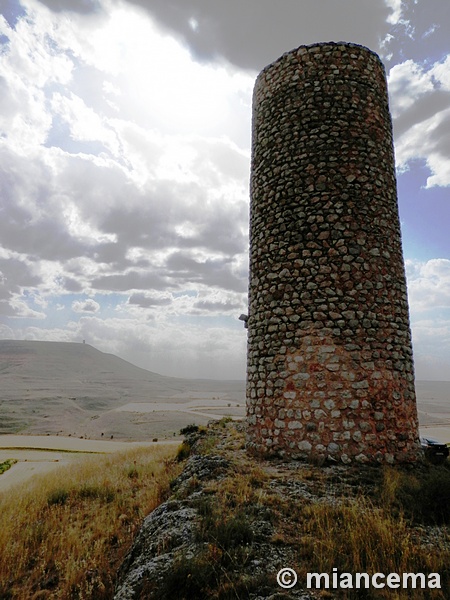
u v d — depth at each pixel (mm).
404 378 9539
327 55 10766
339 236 9641
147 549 4961
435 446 10211
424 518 5602
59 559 6930
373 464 8414
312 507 5602
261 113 11477
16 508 9797
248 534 4715
